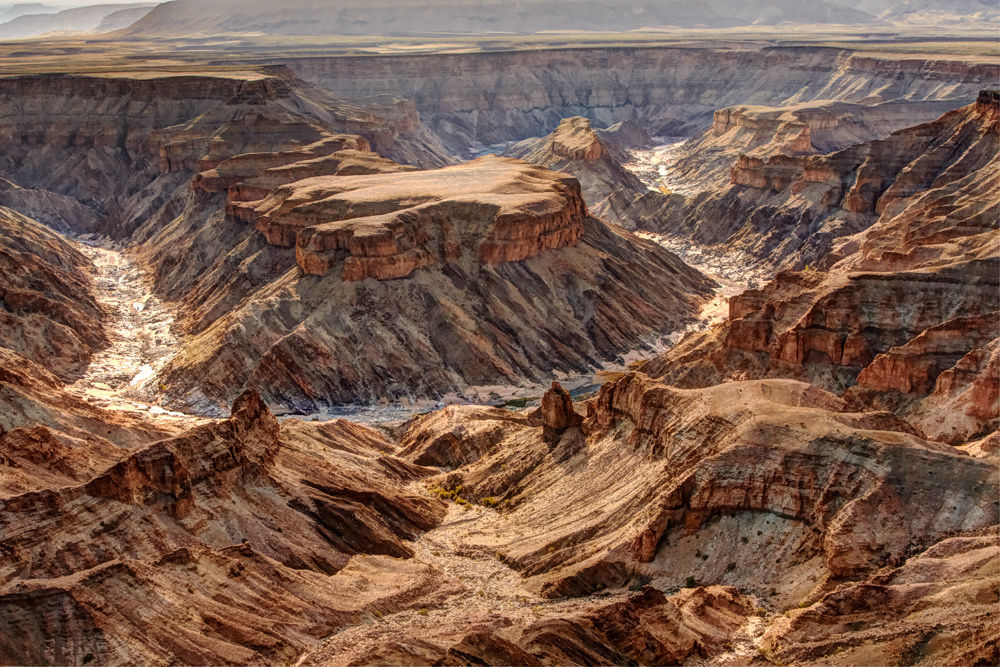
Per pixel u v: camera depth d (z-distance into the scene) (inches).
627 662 2797.7
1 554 2974.9
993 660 2329.0
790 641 2716.5
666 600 2979.8
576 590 3243.1
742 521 3206.2
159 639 2822.3
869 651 2561.5
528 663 2726.4
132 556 3134.8
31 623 2746.1
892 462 3061.0
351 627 3134.8
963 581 2657.5
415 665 2768.2
